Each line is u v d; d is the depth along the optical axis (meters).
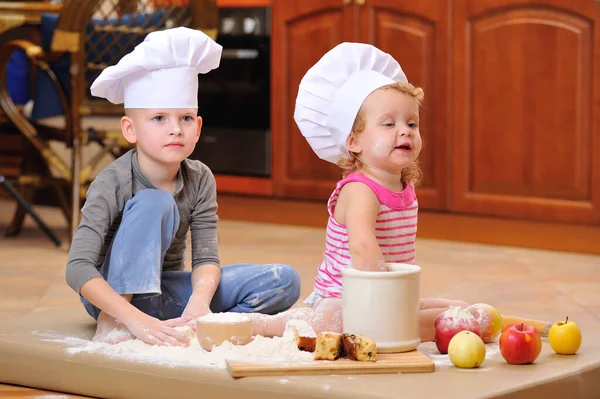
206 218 2.44
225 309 2.45
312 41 5.19
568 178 4.43
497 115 4.60
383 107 2.22
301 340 2.03
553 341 2.10
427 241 4.25
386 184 2.25
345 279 2.06
